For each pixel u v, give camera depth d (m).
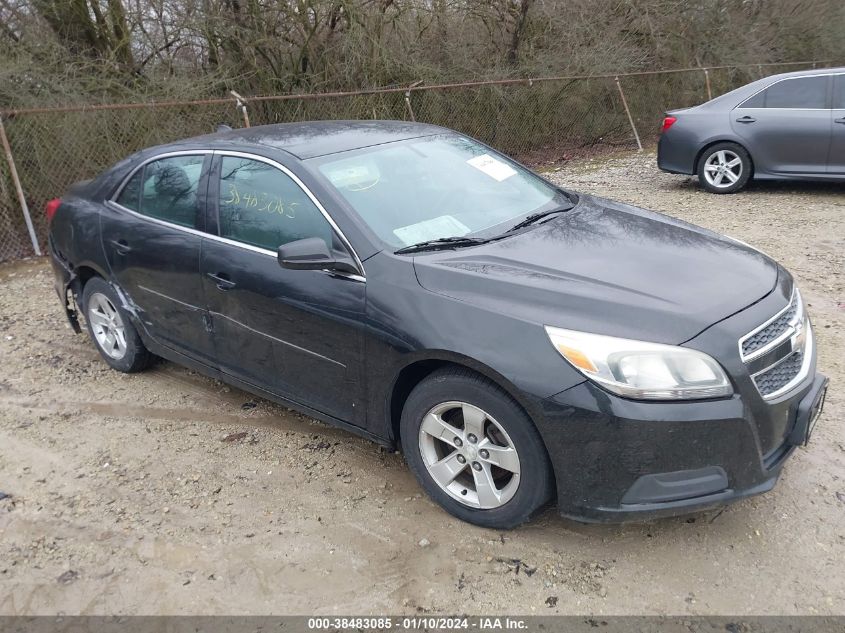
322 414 3.44
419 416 2.99
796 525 2.91
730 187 9.03
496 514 2.87
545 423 2.58
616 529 2.95
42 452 3.79
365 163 3.58
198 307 3.83
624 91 14.36
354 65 11.62
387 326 2.95
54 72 9.39
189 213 3.87
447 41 12.96
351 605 2.63
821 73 8.30
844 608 2.50
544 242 3.24
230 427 3.96
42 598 2.75
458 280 2.89
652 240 3.31
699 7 15.88
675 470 2.53
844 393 3.88
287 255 3.02
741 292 2.83
